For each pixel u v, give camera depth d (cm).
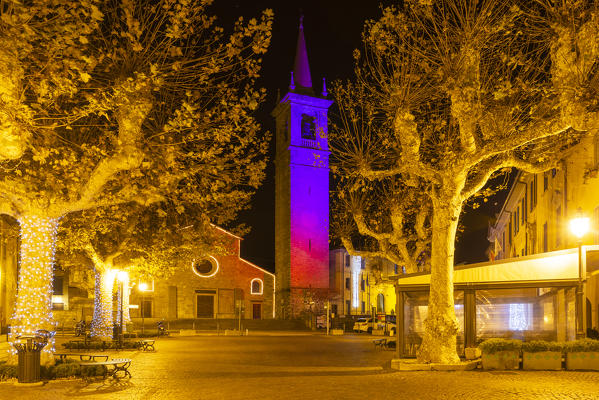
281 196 7725
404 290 2036
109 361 1552
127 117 1520
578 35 1435
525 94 1666
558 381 1343
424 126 2255
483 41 1677
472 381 1366
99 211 2356
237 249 7338
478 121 1728
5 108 1273
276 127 8169
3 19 1171
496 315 2188
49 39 1310
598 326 2448
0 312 2575
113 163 1527
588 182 2414
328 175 7662
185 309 6956
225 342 3644
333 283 8269
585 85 1418
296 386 1335
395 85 1841
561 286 1805
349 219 3136
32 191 1538
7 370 1453
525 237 4069
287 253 7362
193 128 1758
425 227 2917
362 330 5816
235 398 1173
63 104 1658
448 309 1720
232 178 2194
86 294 6259
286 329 6606
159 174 1772
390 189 2802
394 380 1421
